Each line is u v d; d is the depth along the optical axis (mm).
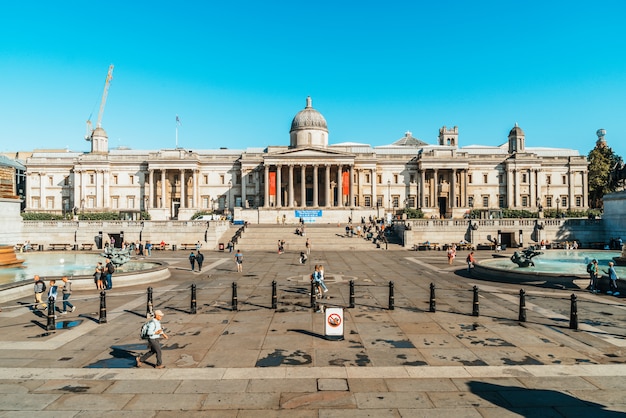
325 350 19453
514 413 13609
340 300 30312
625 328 22891
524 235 76125
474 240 75500
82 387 15633
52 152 150125
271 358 18453
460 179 124500
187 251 70500
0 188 69188
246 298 31203
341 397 14695
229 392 15133
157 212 104375
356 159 121375
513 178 124688
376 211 104000
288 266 50500
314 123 125750
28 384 15922
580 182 126312
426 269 47844
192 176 123188
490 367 17375
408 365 17594
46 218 101562
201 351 19406
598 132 137125
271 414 13539
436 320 24594
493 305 28531
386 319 24844
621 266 44750
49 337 21672
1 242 69312
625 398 14664
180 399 14625
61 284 33906
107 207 122000
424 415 13445
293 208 103000
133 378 16406
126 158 124312
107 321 24719
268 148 123250
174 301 30203
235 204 125312
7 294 30047
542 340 20828
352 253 66375
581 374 16672
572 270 41750
